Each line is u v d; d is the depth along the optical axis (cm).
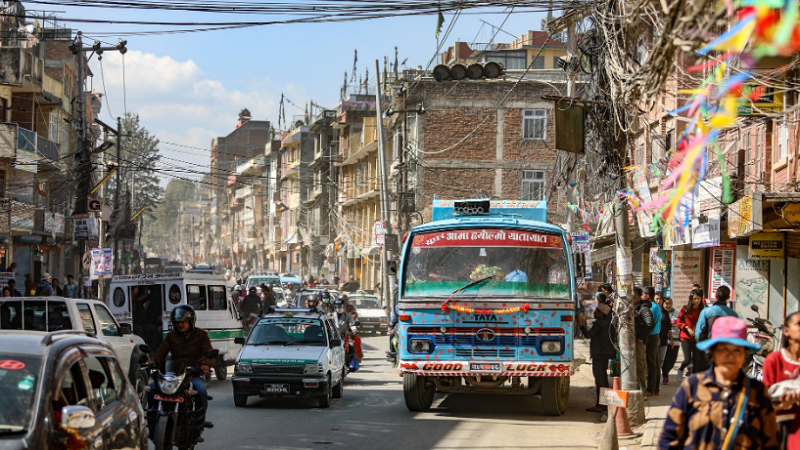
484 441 1173
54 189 4519
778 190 1802
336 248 7406
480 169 4866
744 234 1625
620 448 1088
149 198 10638
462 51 6197
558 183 2577
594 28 1388
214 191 16500
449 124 4888
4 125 3519
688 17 455
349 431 1249
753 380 512
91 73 5753
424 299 1397
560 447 1129
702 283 2503
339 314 2164
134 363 1470
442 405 1576
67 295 3058
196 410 990
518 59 6197
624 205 1305
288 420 1358
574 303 1393
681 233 2228
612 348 1456
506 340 1373
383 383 1978
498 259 1422
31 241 4078
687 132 490
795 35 387
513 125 4884
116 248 5697
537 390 1450
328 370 1528
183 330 1009
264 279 5412
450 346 1382
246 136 13500
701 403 509
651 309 1541
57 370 592
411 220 4819
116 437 647
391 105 5694
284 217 10188
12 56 3859
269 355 1528
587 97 1598
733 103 471
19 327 1368
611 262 3181
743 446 499
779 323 1997
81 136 3253
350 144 7300
